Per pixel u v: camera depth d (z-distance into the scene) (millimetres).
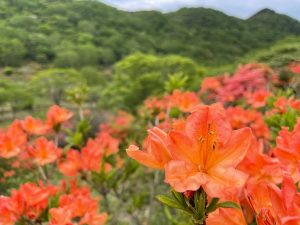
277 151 1387
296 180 1274
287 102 3258
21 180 8195
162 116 5613
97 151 3643
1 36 49594
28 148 3986
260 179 1541
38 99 27875
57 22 54875
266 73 8250
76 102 4961
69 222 2146
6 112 28406
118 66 20141
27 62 49344
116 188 3742
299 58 8188
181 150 1164
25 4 58062
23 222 2324
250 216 1390
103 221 2662
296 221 859
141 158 1206
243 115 4215
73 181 3514
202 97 9688
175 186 1102
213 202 1185
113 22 56125
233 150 1162
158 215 5781
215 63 40438
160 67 19312
